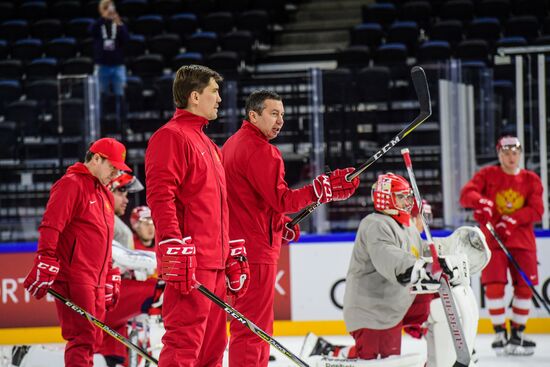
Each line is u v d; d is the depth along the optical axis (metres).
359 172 6.47
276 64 17.92
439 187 11.30
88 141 11.56
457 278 6.43
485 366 9.06
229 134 11.37
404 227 6.98
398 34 17.56
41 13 19.84
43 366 7.90
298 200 6.42
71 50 18.30
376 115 11.26
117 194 8.95
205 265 5.65
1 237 11.67
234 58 16.77
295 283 11.15
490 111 11.23
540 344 10.27
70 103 11.56
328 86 11.28
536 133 11.16
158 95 11.56
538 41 16.06
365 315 6.99
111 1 14.82
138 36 18.38
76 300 6.91
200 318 5.63
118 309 7.89
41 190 11.62
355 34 17.75
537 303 10.98
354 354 7.84
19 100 11.57
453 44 16.94
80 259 6.93
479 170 10.73
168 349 5.61
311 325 11.12
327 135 11.30
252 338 6.67
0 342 11.23
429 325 6.70
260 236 6.67
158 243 5.57
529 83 11.16
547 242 10.91
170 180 5.53
